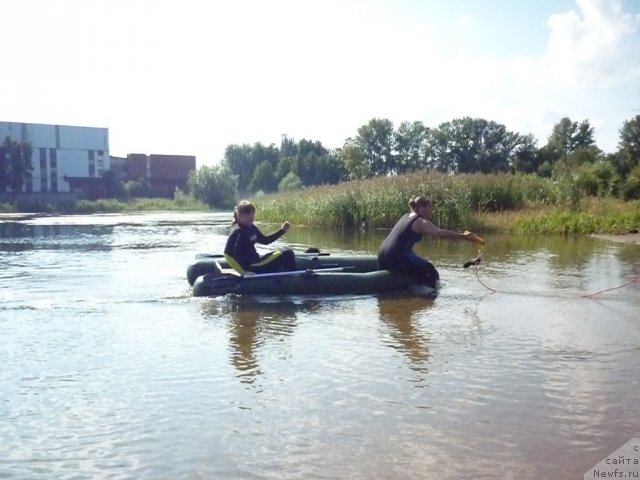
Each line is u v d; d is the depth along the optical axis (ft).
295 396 13.39
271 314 21.71
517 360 15.89
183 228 74.02
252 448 10.92
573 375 14.66
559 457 10.43
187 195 187.73
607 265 33.65
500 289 26.35
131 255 40.70
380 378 14.51
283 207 79.92
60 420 12.23
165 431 11.68
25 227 76.48
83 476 9.99
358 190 69.62
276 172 242.58
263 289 24.93
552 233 57.31
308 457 10.54
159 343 17.80
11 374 15.05
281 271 26.35
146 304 23.62
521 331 18.94
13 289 26.91
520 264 34.30
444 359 16.02
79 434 11.59
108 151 206.08
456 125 280.92
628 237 52.47
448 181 66.80
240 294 24.86
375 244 47.85
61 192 189.78
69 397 13.47
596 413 12.34
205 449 10.91
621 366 15.34
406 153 284.82
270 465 10.27
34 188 191.42
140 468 10.24
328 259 30.01
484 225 60.13
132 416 12.39
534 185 74.49
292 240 52.29
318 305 23.29
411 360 15.94
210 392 13.70
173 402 13.12
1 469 10.23
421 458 10.44
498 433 11.41
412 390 13.69
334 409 12.65
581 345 17.29
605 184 94.43
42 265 35.24
